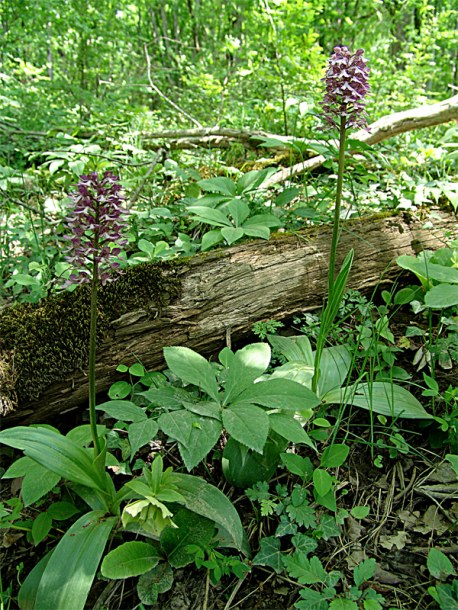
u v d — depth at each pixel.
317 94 5.43
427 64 7.48
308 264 3.02
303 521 1.98
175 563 1.90
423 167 4.42
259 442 1.84
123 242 1.75
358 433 2.46
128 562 1.81
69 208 1.67
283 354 2.65
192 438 1.90
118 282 2.63
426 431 2.44
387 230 3.29
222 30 11.09
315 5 7.36
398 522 2.10
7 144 5.29
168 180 4.69
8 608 1.86
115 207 1.68
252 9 7.88
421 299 2.96
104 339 2.53
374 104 6.37
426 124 4.29
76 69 9.51
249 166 4.88
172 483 1.95
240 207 3.19
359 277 3.13
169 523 1.82
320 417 2.40
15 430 1.79
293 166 4.31
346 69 2.13
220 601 1.87
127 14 10.09
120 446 2.32
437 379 2.62
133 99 9.62
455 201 3.37
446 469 2.26
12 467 2.01
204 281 2.79
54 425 2.58
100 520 1.88
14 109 6.34
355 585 1.87
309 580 1.79
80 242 1.70
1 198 4.03
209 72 8.60
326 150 3.22
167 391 2.20
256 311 2.86
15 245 3.79
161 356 2.65
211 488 2.00
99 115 5.87
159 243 2.92
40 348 2.40
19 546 2.10
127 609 1.87
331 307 2.16
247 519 2.13
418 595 1.82
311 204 3.72
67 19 8.32
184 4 12.48
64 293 2.61
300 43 6.15
